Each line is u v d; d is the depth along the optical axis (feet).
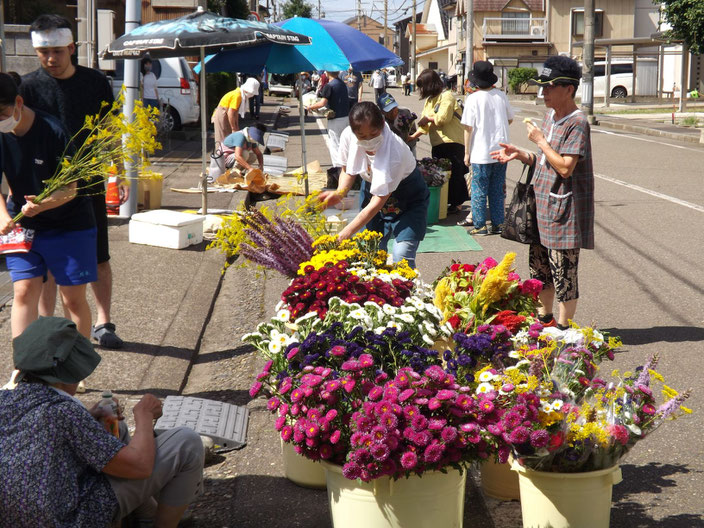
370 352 11.43
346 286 13.71
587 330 12.37
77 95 17.30
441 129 35.32
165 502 10.88
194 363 19.49
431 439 9.96
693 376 17.44
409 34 293.23
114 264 26.73
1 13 32.48
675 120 92.99
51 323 9.43
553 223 17.88
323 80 72.54
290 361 11.61
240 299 24.75
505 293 14.20
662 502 12.42
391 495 10.50
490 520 12.12
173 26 30.63
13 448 9.05
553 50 187.83
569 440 10.64
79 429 9.30
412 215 18.34
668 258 28.43
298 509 12.59
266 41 31.73
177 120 67.00
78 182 16.03
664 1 93.81
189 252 29.25
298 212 18.38
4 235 15.05
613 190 42.73
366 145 16.92
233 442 14.69
